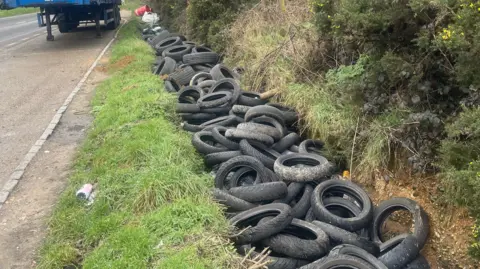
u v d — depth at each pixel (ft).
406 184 17.61
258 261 13.51
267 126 21.36
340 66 23.04
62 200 17.79
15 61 48.83
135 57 42.68
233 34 36.63
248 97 26.30
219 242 13.85
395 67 16.97
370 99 19.63
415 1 15.48
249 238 14.60
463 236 14.92
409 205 16.05
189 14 44.52
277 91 26.05
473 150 13.76
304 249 14.25
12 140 25.27
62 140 25.02
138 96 28.02
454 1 14.94
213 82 29.53
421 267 14.44
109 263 13.35
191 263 12.69
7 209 17.94
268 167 19.94
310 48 26.27
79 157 22.12
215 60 36.65
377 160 18.52
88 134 24.99
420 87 17.02
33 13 125.59
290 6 33.09
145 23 78.33
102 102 30.81
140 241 13.89
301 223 15.42
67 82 38.06
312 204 16.61
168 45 43.32
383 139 18.28
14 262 14.69
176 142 20.80
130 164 19.36
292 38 27.73
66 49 55.52
